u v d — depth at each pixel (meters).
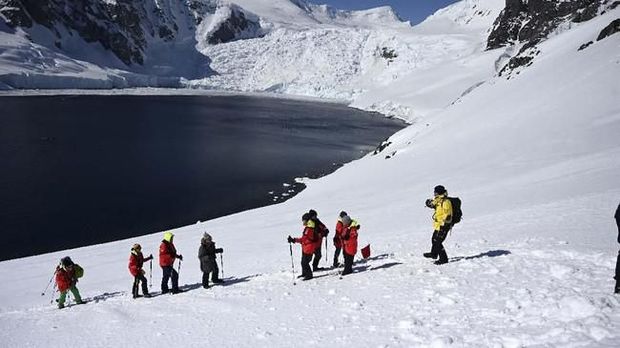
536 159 33.06
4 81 145.88
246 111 131.50
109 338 10.58
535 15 128.25
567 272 9.14
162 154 67.50
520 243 12.26
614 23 52.91
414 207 27.27
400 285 10.52
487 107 54.06
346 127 109.44
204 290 14.40
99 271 22.33
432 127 58.84
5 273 23.78
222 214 42.03
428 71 154.25
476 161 38.69
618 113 35.69
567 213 15.55
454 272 10.65
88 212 41.44
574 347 5.97
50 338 11.14
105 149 68.81
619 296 7.46
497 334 7.00
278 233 26.64
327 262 15.75
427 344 7.13
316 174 58.53
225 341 9.16
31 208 41.81
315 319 9.47
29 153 63.09
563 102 42.75
